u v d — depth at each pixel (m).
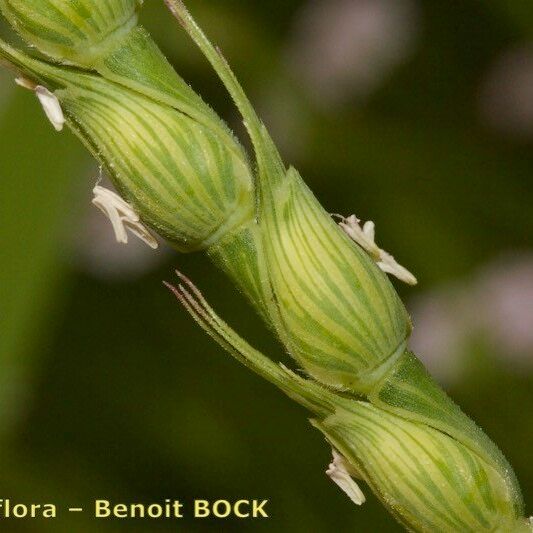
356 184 0.18
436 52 0.17
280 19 0.17
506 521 0.09
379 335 0.09
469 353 0.17
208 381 0.19
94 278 0.18
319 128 0.17
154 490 0.18
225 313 0.19
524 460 0.17
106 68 0.09
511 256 0.18
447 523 0.09
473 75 0.18
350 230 0.09
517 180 0.18
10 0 0.09
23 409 0.18
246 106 0.09
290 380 0.09
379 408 0.09
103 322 0.18
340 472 0.09
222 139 0.09
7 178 0.12
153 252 0.18
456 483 0.09
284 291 0.09
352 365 0.09
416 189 0.18
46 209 0.12
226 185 0.09
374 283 0.09
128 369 0.19
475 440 0.09
